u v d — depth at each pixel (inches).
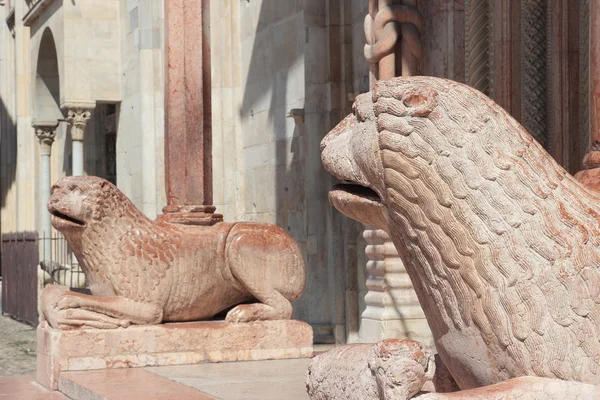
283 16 505.4
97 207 274.5
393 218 126.5
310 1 448.8
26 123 899.4
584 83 306.5
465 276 120.2
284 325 296.2
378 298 335.3
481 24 318.7
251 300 308.3
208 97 321.7
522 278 117.7
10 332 563.5
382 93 122.1
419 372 110.6
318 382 132.6
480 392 113.4
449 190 119.6
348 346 132.9
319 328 446.6
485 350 121.6
